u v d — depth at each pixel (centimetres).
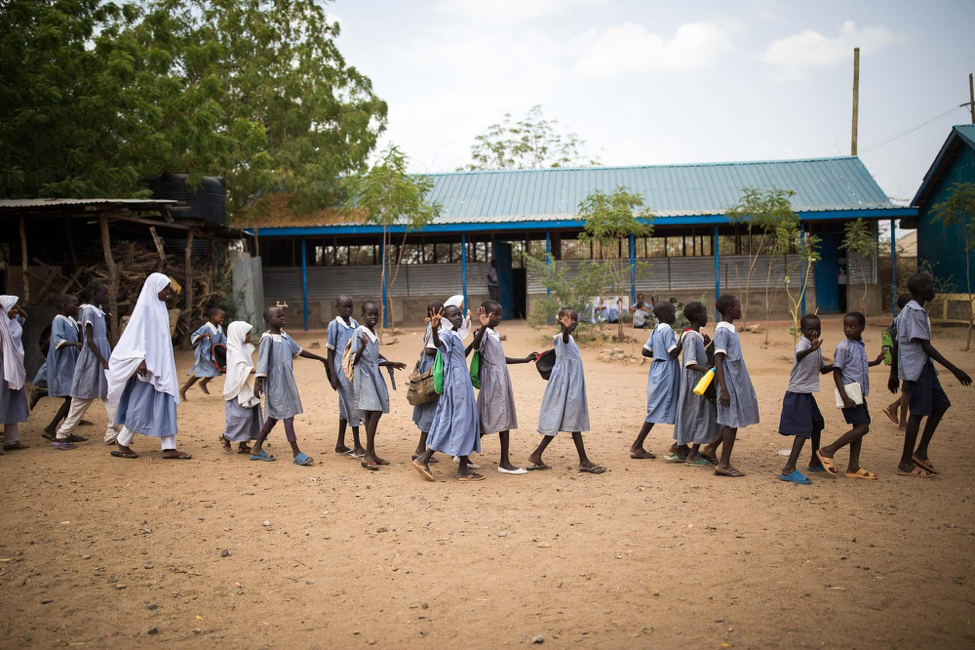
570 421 693
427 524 550
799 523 539
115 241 1812
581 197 2597
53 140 1667
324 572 462
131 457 754
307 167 2453
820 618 389
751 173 2672
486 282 2595
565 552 490
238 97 2505
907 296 805
